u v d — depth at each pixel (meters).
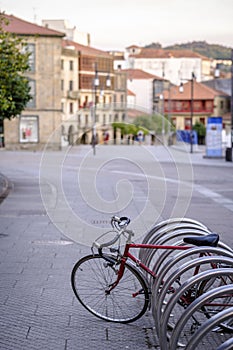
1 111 26.52
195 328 6.56
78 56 86.44
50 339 6.60
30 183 25.55
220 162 40.81
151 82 106.88
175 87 106.12
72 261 10.39
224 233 13.36
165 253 7.02
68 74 84.31
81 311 7.55
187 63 137.12
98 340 6.59
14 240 12.45
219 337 6.52
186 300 6.57
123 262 7.22
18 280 9.07
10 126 68.00
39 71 68.38
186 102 104.69
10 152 61.00
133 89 107.62
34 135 68.88
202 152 55.31
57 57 68.94
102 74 90.69
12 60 24.83
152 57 136.62
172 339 5.25
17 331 6.84
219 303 6.61
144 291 7.05
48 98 69.00
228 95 106.50
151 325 7.06
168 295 6.82
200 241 6.43
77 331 6.86
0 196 20.23
